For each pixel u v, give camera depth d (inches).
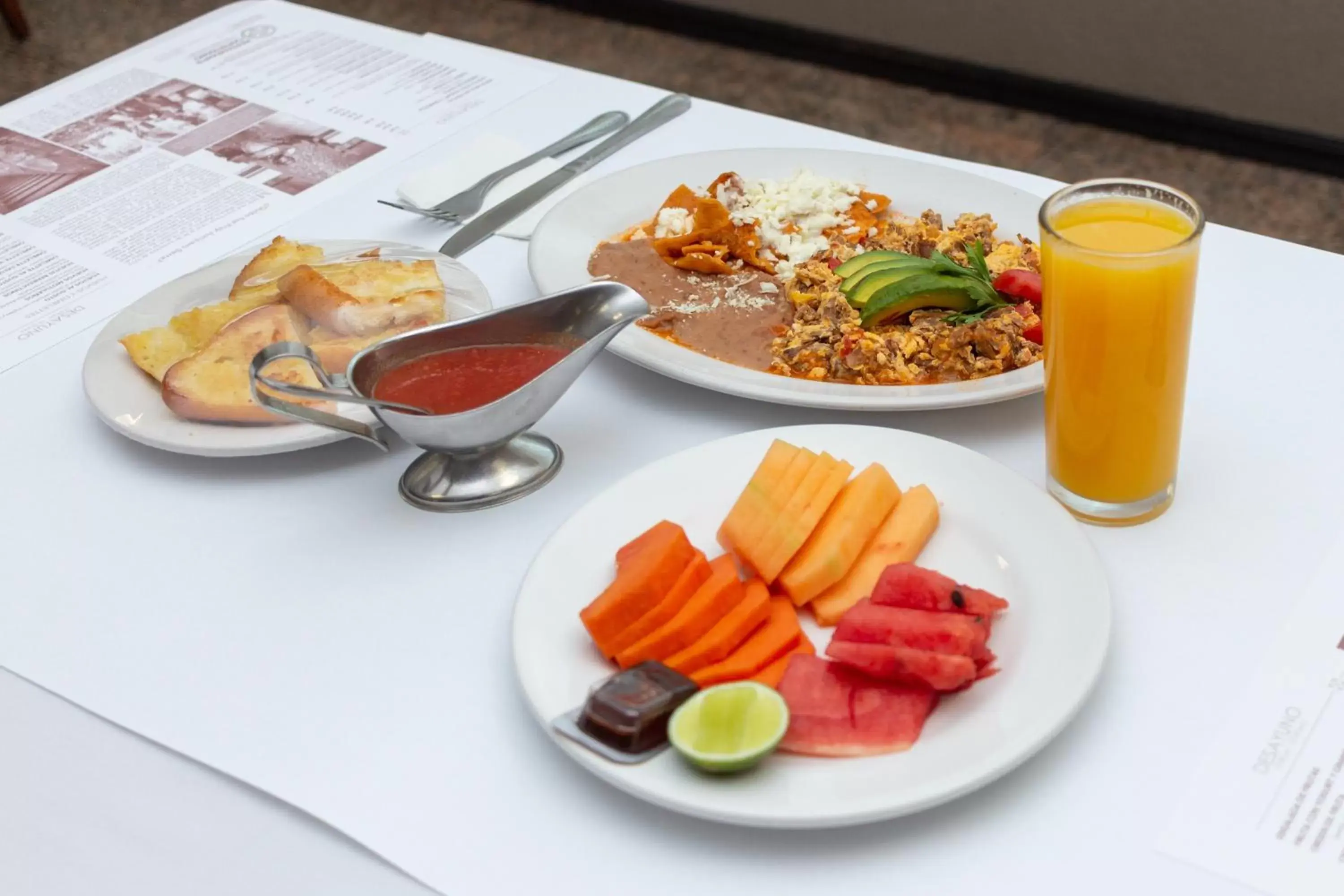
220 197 52.9
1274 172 110.7
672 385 41.5
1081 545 31.3
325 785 28.5
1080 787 27.2
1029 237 46.4
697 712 26.7
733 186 49.2
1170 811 26.6
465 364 36.4
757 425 39.3
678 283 45.5
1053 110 120.6
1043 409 39.4
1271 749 27.7
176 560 35.5
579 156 54.8
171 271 48.2
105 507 37.6
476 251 48.9
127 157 55.9
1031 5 114.1
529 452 38.1
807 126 56.7
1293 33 103.6
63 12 144.5
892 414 39.4
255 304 42.4
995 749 26.3
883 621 28.1
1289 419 37.8
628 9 139.9
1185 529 34.1
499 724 29.7
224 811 28.4
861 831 26.6
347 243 46.7
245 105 60.1
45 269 48.7
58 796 29.0
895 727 27.0
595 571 32.3
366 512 36.8
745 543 31.4
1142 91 113.5
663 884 25.9
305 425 37.8
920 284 40.4
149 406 39.4
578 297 36.9
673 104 57.8
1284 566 32.6
